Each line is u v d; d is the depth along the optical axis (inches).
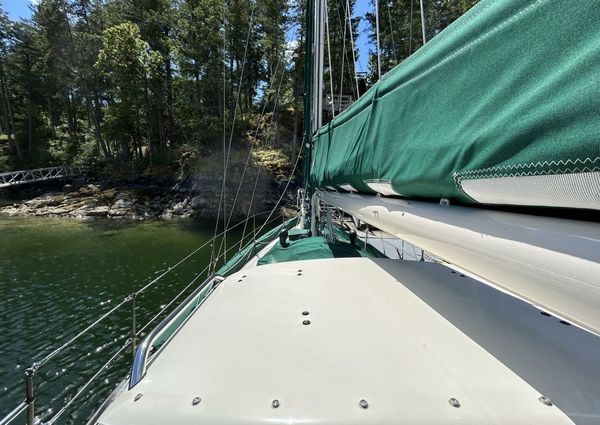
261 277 68.4
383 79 56.2
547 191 23.1
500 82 27.6
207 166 838.5
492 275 31.0
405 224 47.9
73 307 322.3
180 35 874.1
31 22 1192.8
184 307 65.9
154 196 874.1
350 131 76.4
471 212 34.5
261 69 999.0
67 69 1060.5
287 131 930.7
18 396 205.9
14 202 924.0
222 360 39.8
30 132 1178.0
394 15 452.4
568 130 20.7
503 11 27.6
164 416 32.1
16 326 285.9
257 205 794.8
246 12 815.7
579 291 21.8
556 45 22.5
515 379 34.0
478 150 29.7
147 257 486.3
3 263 454.0
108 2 981.2
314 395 32.9
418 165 41.1
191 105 886.4
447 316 47.9
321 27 138.6
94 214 796.6
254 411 31.6
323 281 64.0
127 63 854.5
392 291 58.0
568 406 30.4
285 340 43.1
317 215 153.9
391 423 29.5
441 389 32.9
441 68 36.7
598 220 22.9
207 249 533.6
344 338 42.8
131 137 1046.4
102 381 221.1
